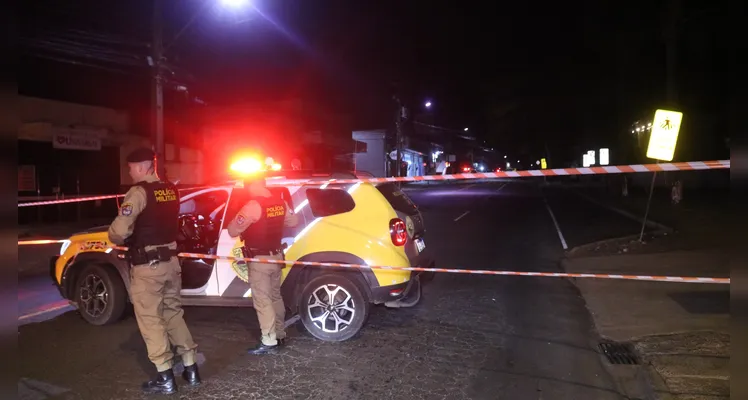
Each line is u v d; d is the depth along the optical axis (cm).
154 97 1202
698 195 2372
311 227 545
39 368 473
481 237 1330
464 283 816
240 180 582
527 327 595
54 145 1413
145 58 1274
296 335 564
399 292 531
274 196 512
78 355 504
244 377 455
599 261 958
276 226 507
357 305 531
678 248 1038
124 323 600
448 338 555
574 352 518
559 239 1285
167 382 423
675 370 442
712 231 1245
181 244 624
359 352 512
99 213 1684
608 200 2431
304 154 2567
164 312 437
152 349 420
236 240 554
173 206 442
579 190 3684
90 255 584
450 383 443
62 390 429
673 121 1078
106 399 414
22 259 1055
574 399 418
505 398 418
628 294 714
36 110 1385
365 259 527
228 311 661
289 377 454
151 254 421
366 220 539
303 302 539
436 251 1112
